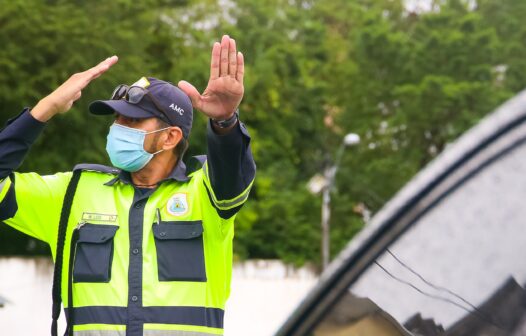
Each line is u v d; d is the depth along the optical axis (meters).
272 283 23.44
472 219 1.32
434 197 1.33
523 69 36.88
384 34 38.22
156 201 3.59
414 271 1.33
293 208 35.72
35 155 27.55
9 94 26.55
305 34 41.97
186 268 3.49
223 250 3.56
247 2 38.72
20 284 18.28
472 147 1.32
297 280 23.61
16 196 3.57
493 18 39.25
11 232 29.66
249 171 3.42
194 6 36.84
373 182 38.19
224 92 3.19
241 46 38.28
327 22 46.09
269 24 39.84
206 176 3.49
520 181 1.30
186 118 3.75
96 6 29.50
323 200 33.59
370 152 39.50
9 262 18.30
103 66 3.60
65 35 27.48
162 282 3.47
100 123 27.92
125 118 3.70
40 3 27.72
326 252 31.73
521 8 39.06
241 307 23.12
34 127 3.53
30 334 18.16
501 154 1.31
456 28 38.00
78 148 27.69
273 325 23.27
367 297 1.36
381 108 39.50
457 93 34.94
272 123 38.12
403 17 44.56
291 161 39.56
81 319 3.48
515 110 1.31
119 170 3.70
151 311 3.44
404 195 1.35
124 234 3.53
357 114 40.50
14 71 26.81
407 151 37.66
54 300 3.51
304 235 35.03
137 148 3.63
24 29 26.94
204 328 3.49
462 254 1.31
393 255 1.35
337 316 1.37
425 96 35.69
